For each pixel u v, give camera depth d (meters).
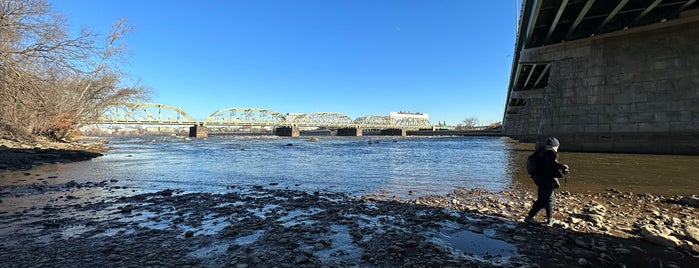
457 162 22.98
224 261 4.97
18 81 19.53
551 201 6.73
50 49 20.97
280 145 59.69
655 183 12.12
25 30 19.78
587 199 9.50
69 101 33.91
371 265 4.82
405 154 33.66
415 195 10.55
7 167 18.03
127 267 4.74
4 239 6.11
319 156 31.34
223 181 14.32
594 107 27.55
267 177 15.59
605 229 6.38
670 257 5.03
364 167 20.27
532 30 28.16
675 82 24.00
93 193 11.11
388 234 6.23
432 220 7.29
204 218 7.67
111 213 8.18
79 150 30.83
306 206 8.90
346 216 7.74
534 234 6.17
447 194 10.63
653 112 24.72
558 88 29.70
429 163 22.48
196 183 13.69
